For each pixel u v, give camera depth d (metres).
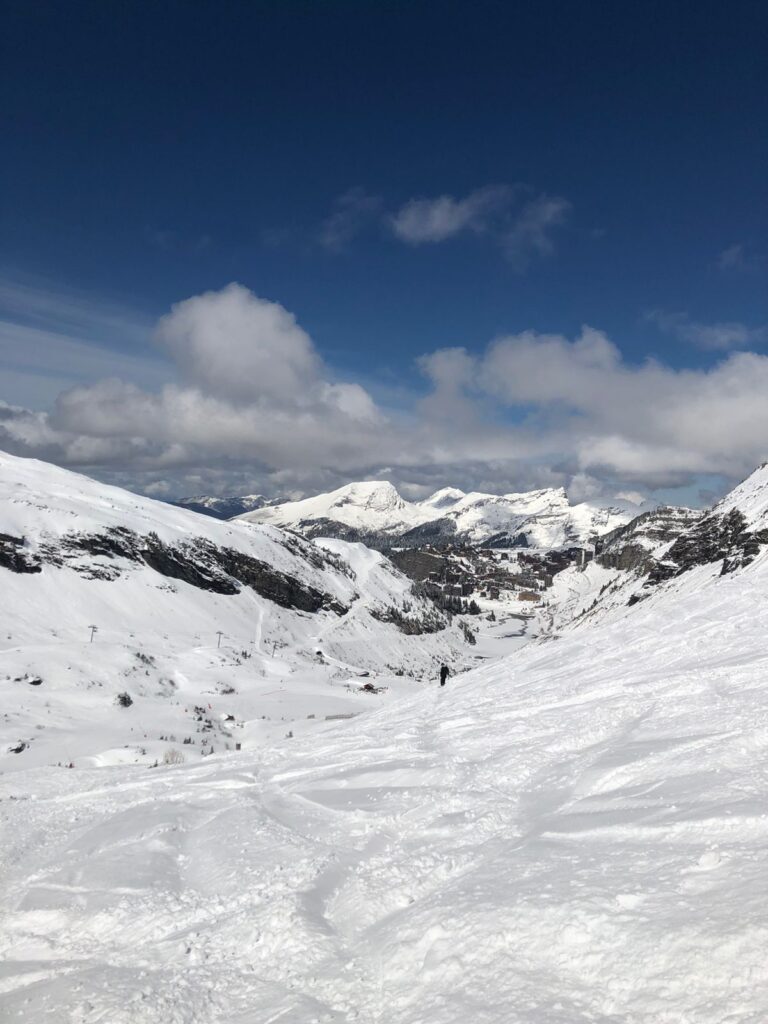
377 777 13.81
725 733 10.77
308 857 9.96
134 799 17.28
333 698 83.81
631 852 7.27
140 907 9.48
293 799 13.54
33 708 54.81
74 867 11.88
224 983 7.09
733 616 23.75
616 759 11.02
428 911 7.21
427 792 11.77
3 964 8.79
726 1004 4.55
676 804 8.33
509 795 11.12
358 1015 5.95
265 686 86.25
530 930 6.17
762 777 8.49
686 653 20.42
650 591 100.81
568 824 8.79
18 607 105.56
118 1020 6.53
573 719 15.09
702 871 6.34
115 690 67.94
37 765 38.53
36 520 128.12
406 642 172.88
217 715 62.84
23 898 10.93
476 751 14.42
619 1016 4.85
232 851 10.90
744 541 75.31
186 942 8.12
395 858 9.28
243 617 138.75
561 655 27.81
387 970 6.51
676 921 5.58
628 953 5.45
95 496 158.75
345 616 171.50
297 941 7.47
